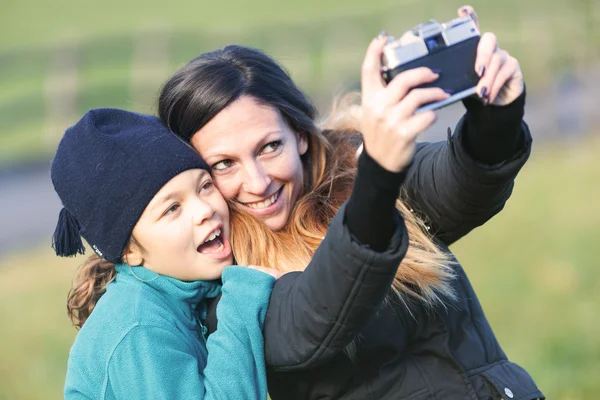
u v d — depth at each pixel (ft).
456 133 15.20
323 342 13.62
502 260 48.83
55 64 130.72
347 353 15.31
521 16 124.47
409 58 12.50
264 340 14.56
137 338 14.48
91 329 14.88
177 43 137.18
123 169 14.98
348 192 17.47
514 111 13.87
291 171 16.60
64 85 124.16
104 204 14.99
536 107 105.29
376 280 12.85
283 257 16.21
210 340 14.60
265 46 138.21
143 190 14.89
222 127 16.06
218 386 14.11
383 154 12.25
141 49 134.62
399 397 15.51
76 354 14.90
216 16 212.64
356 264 12.76
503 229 56.08
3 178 96.02
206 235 15.25
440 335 16.01
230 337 14.40
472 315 16.94
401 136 12.03
